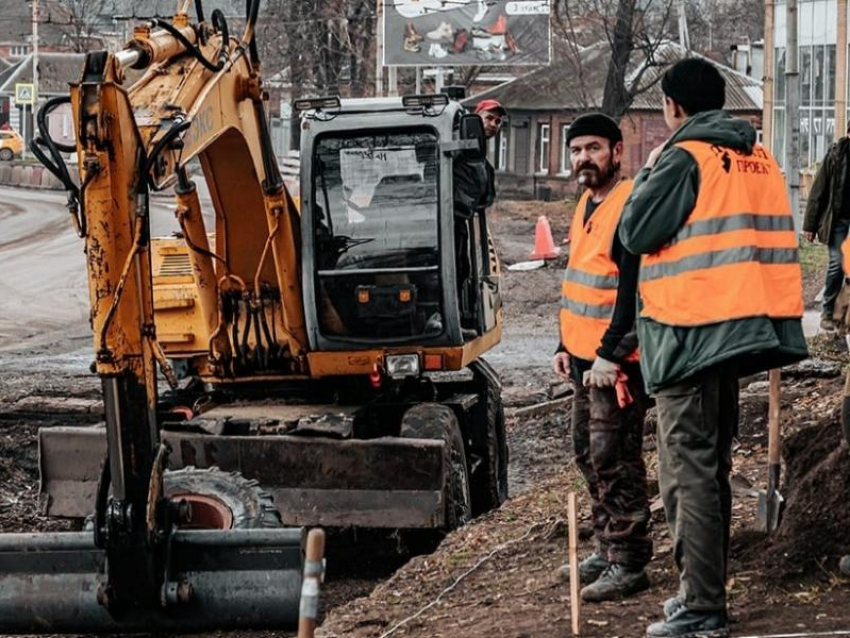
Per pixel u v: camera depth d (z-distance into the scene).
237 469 18.86
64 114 52.03
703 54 105.69
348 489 18.67
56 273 56.69
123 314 13.17
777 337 11.05
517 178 109.56
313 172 19.59
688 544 11.20
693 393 11.13
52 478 19.59
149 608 13.34
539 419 29.03
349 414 19.77
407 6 67.75
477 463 22.42
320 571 9.99
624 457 12.82
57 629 13.51
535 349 38.94
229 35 17.81
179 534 13.48
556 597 13.30
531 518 16.92
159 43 15.55
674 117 11.58
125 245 13.19
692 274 11.01
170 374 13.58
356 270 19.66
